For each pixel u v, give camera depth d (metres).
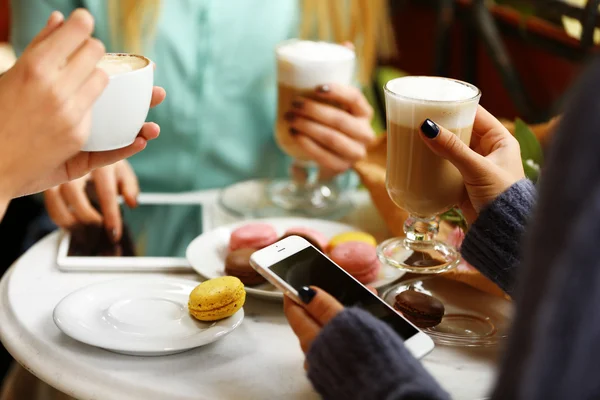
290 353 0.87
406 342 0.75
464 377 0.83
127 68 0.80
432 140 0.84
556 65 1.56
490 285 0.98
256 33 1.60
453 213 1.09
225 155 1.66
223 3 1.57
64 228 1.16
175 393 0.78
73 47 0.71
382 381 0.63
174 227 1.20
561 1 1.47
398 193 0.94
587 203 0.46
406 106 0.88
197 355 0.85
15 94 0.70
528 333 0.50
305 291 0.74
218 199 1.33
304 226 1.18
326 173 1.42
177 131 1.61
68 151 0.73
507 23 1.73
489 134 0.95
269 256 0.83
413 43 2.14
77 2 1.55
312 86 1.26
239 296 0.89
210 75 1.60
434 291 1.01
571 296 0.46
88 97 0.73
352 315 0.69
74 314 0.88
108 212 1.20
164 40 1.55
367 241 1.07
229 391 0.79
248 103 1.64
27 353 0.87
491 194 0.86
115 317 0.88
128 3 1.50
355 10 1.62
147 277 1.02
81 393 0.81
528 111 1.64
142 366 0.83
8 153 0.71
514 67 1.74
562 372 0.47
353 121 1.27
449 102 0.86
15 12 1.55
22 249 1.48
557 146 0.48
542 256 0.48
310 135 1.28
